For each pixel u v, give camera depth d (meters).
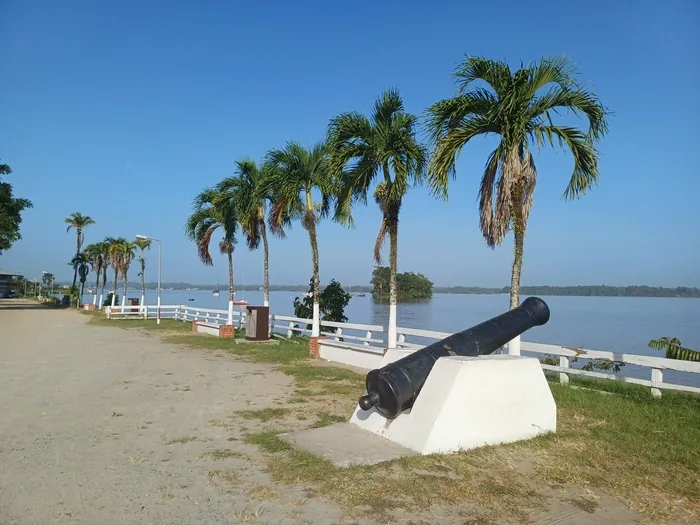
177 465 5.24
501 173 8.73
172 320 31.70
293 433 6.26
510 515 4.15
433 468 5.08
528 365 6.16
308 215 14.80
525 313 6.98
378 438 6.00
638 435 6.27
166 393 8.98
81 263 66.00
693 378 15.54
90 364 12.66
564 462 5.33
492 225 8.98
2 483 4.75
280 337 19.56
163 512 4.15
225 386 9.65
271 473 4.98
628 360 8.49
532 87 8.49
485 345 6.50
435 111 8.91
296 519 4.04
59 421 7.02
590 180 8.69
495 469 5.11
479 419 5.74
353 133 11.02
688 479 4.94
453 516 4.12
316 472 4.95
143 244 41.16
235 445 5.92
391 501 4.36
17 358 13.82
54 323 29.97
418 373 6.03
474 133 8.89
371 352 12.14
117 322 30.09
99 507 4.24
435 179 8.86
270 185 15.64
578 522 4.06
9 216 45.75
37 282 116.06
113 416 7.30
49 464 5.28
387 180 11.12
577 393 8.48
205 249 24.81
